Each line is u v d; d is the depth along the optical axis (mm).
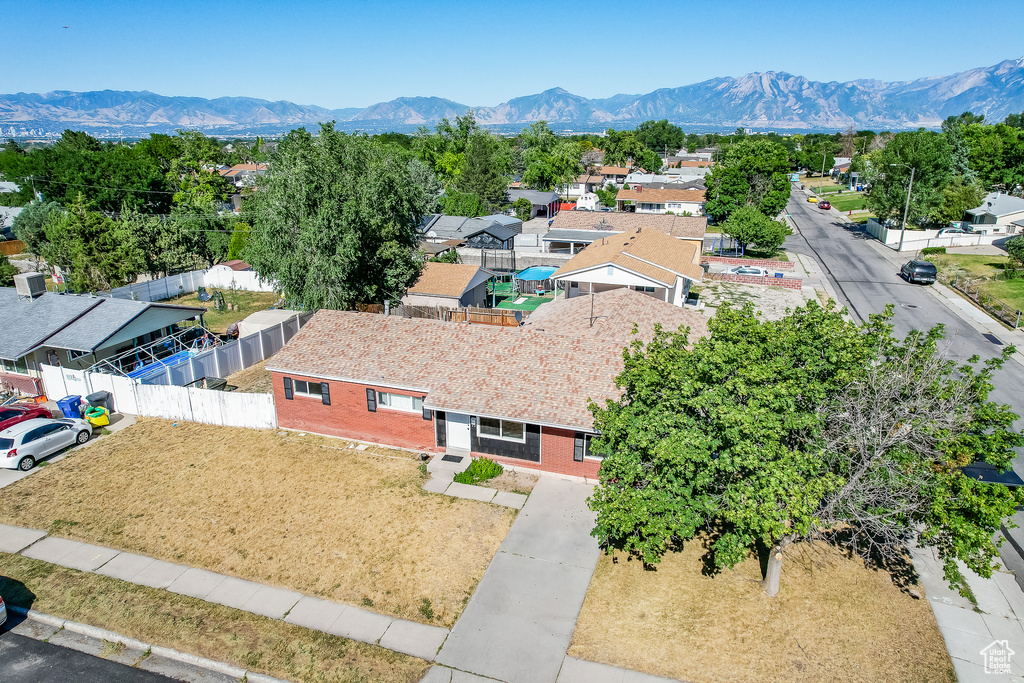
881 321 15773
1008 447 14039
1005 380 29859
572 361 22328
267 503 20609
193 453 24094
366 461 23219
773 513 12344
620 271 38438
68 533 19234
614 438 15742
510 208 86438
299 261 33719
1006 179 80438
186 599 16438
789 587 16000
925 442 13945
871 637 14406
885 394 14180
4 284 47094
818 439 13977
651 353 16141
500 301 47094
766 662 13836
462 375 22656
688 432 13859
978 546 12414
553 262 55094
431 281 41406
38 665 14469
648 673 13734
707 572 16688
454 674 13914
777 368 14211
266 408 25922
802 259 60312
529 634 14969
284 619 15711
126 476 22453
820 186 120875
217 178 103312
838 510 13977
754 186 75000
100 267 46438
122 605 16234
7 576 17312
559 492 20812
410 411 23578
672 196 91875
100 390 28109
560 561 17453
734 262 58312
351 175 35125
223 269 53062
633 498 14141
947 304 43344
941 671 13453
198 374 30359
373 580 17016
